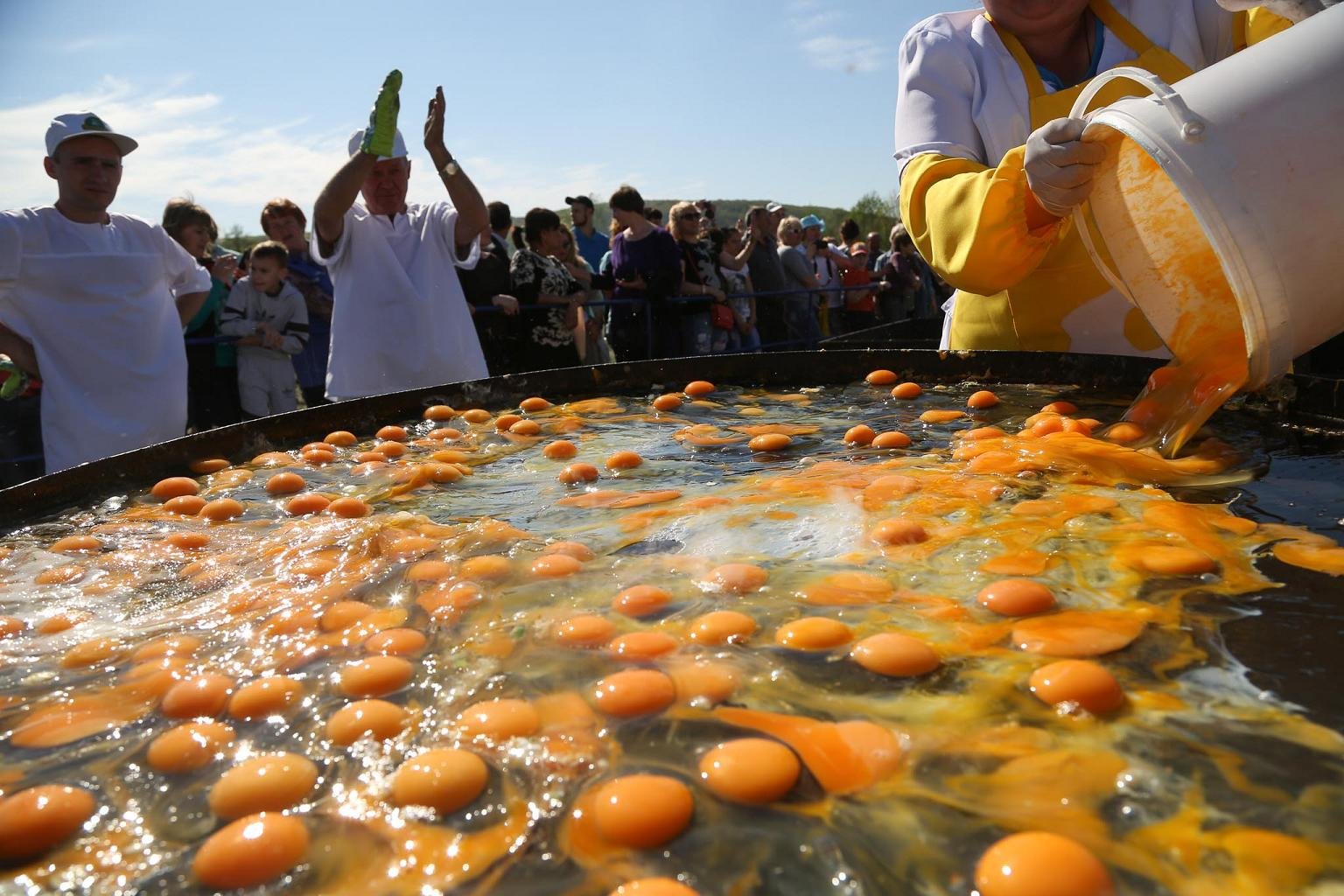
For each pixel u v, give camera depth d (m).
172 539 2.01
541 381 3.43
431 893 0.92
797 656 1.34
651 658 1.36
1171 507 1.79
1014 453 2.20
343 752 1.18
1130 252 2.44
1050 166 2.18
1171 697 1.17
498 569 1.72
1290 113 1.85
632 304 7.88
